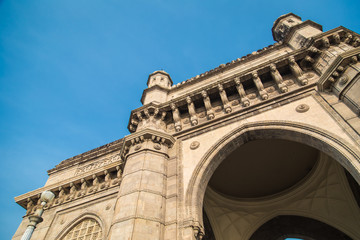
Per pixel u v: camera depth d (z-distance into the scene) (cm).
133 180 1109
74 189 1611
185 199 1036
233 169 1702
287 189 1798
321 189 1656
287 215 1784
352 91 1002
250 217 1797
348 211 1553
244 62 1648
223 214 1784
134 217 945
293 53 1311
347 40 1200
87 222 1395
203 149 1212
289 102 1195
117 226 948
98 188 1527
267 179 1772
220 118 1302
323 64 1200
